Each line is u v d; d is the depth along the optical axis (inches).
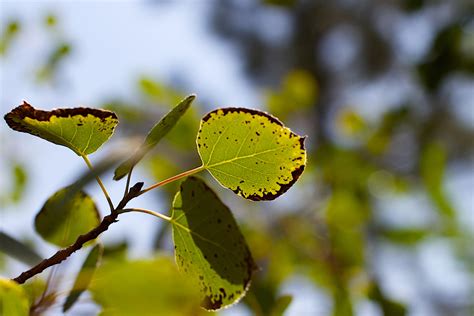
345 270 55.2
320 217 62.0
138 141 28.1
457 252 71.9
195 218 25.9
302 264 57.8
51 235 27.8
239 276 25.8
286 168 25.6
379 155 71.4
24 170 57.0
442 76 67.4
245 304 36.9
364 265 55.9
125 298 24.9
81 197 27.8
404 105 73.5
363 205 64.6
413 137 76.0
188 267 26.0
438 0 73.0
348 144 72.1
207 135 25.6
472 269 73.5
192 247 25.9
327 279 55.6
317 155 67.4
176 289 25.0
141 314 24.9
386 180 70.4
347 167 66.8
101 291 25.1
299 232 59.8
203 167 25.7
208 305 25.8
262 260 57.1
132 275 24.9
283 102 69.7
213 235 25.9
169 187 58.1
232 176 25.8
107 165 27.5
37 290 26.9
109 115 25.4
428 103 76.2
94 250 26.8
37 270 24.6
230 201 59.4
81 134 25.4
